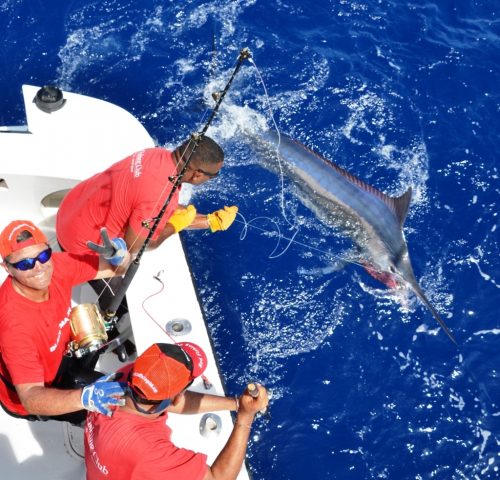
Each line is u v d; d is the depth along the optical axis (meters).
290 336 5.05
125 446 2.36
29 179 4.14
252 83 6.32
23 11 6.41
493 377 5.00
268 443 4.57
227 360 4.89
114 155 4.33
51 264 2.70
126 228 3.47
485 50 6.80
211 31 6.58
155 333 3.65
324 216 5.66
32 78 6.10
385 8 6.98
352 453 4.59
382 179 6.02
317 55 6.57
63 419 3.24
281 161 5.76
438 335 5.17
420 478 4.53
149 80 6.24
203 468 2.43
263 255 5.41
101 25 6.48
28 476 3.39
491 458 4.64
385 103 6.37
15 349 2.65
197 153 3.34
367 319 5.20
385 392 4.87
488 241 5.70
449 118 6.36
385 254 5.43
